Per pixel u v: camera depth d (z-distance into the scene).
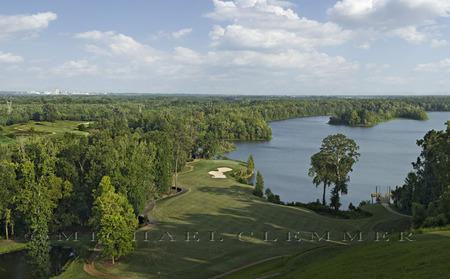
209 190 82.56
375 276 22.83
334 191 72.62
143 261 44.56
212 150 137.75
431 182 63.62
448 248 24.31
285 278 29.58
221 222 58.50
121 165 62.94
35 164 61.47
